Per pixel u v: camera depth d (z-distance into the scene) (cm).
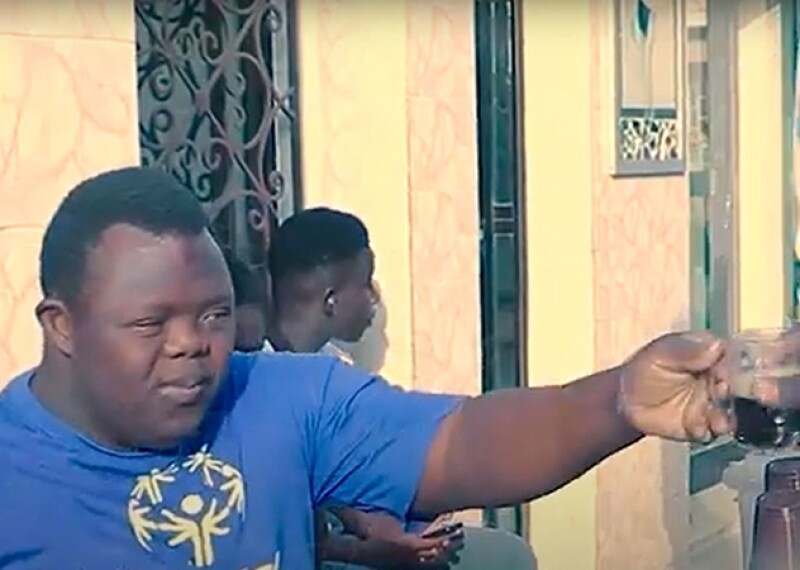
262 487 144
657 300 532
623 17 501
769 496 173
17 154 276
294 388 150
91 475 138
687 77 560
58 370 139
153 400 134
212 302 136
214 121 333
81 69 288
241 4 339
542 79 459
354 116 372
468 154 416
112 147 294
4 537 137
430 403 150
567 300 477
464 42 412
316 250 303
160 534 139
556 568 237
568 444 138
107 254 133
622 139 503
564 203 474
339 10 366
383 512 150
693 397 131
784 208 639
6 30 274
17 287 276
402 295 391
